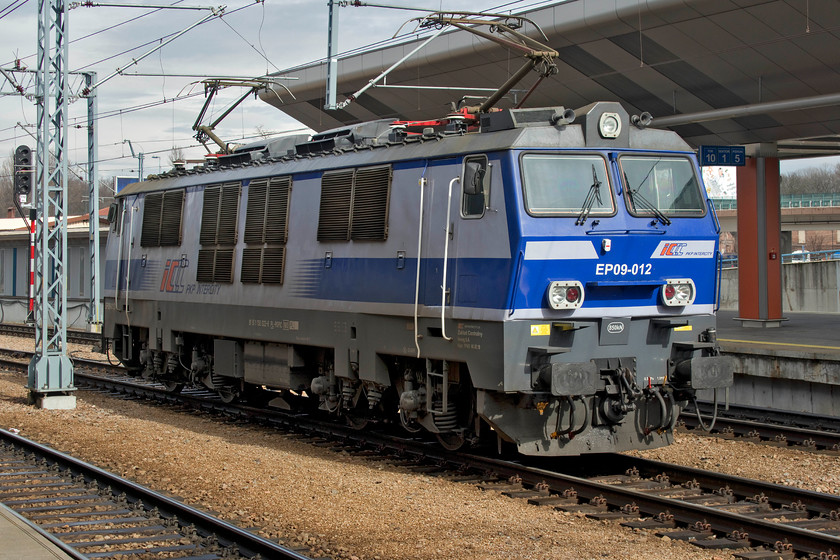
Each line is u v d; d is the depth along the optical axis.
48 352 17.67
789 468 11.95
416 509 9.76
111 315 19.95
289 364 14.48
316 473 11.56
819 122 23.03
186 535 8.88
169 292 17.58
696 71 21.47
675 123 21.64
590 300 10.97
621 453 12.75
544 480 10.70
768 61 20.16
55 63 17.64
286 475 11.47
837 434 13.23
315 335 13.68
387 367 12.69
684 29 19.64
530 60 13.88
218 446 13.54
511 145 10.64
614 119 11.20
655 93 23.33
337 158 13.61
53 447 13.65
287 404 15.95
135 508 9.91
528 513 9.65
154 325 18.16
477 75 24.88
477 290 10.90
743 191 26.53
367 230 12.68
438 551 8.25
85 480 11.23
